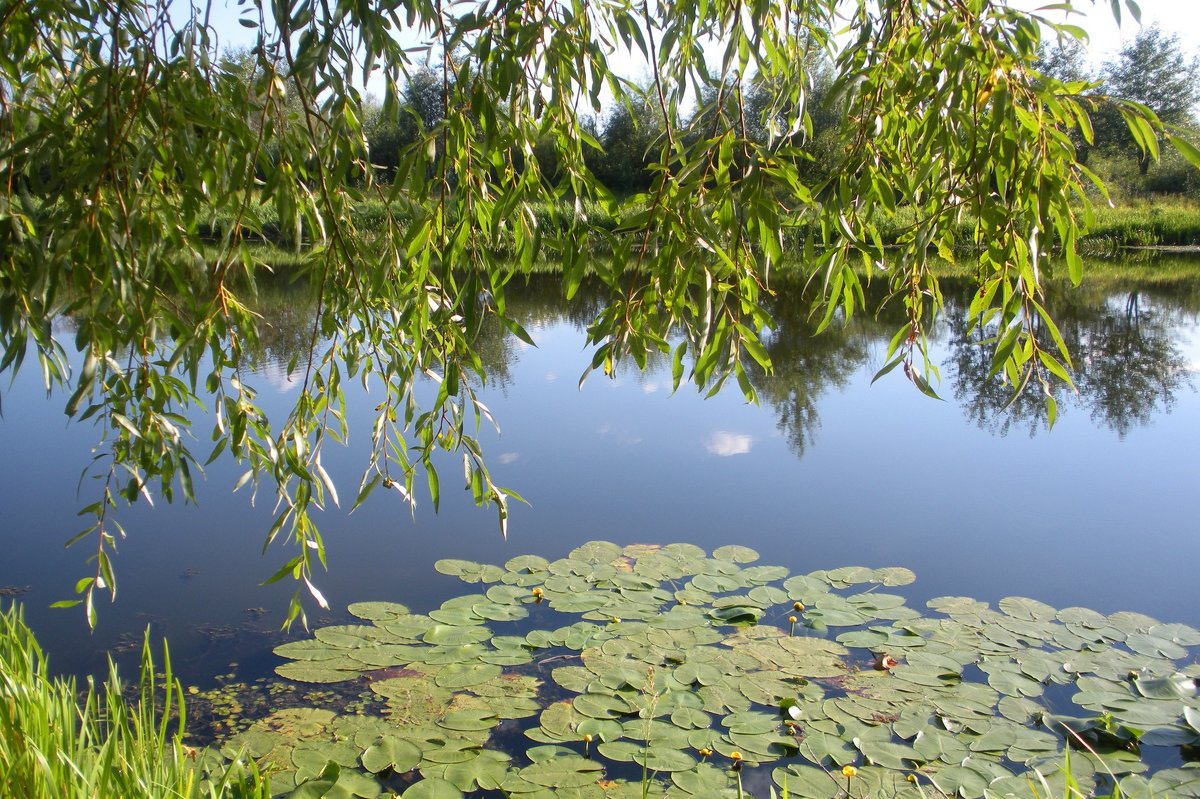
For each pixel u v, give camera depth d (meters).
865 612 3.60
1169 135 1.47
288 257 15.38
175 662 3.24
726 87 1.75
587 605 3.66
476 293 1.75
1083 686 3.00
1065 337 9.86
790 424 6.85
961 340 10.38
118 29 1.81
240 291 12.63
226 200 1.84
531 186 1.80
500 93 1.66
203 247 1.89
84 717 1.93
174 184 1.93
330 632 3.42
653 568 4.05
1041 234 1.53
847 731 2.75
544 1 1.71
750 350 1.70
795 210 1.76
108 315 1.76
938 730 2.75
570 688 3.00
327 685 3.04
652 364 9.33
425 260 1.91
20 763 1.68
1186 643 3.31
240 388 1.99
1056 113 1.56
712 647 3.30
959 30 1.58
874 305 12.34
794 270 14.75
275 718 2.83
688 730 2.76
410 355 2.21
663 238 1.66
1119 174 23.05
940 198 1.73
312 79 1.73
